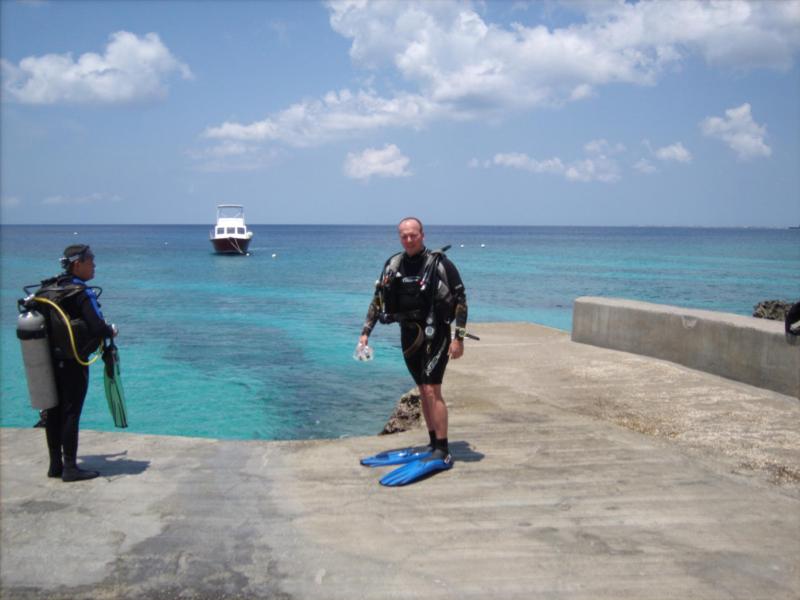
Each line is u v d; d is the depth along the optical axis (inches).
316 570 126.3
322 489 168.7
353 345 647.1
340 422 386.6
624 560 127.9
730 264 2210.9
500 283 1454.2
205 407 419.2
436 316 177.5
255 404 426.3
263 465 188.7
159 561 131.0
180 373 518.3
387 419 392.8
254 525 147.3
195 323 809.5
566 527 143.1
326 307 992.9
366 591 118.3
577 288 1337.4
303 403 428.1
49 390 169.5
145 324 801.6
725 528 141.9
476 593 116.7
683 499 157.9
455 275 177.8
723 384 274.2
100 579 124.1
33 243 4165.8
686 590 116.4
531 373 305.4
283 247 3939.5
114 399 183.9
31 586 121.8
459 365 324.2
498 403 254.5
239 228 2768.2
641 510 151.8
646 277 1632.6
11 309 939.3
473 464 185.0
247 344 652.7
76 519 151.2
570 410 243.4
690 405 245.1
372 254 2989.7
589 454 192.2
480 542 136.6
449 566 126.7
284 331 743.7
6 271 1775.3
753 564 125.8
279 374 513.0
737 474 174.4
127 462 191.9
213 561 130.6
